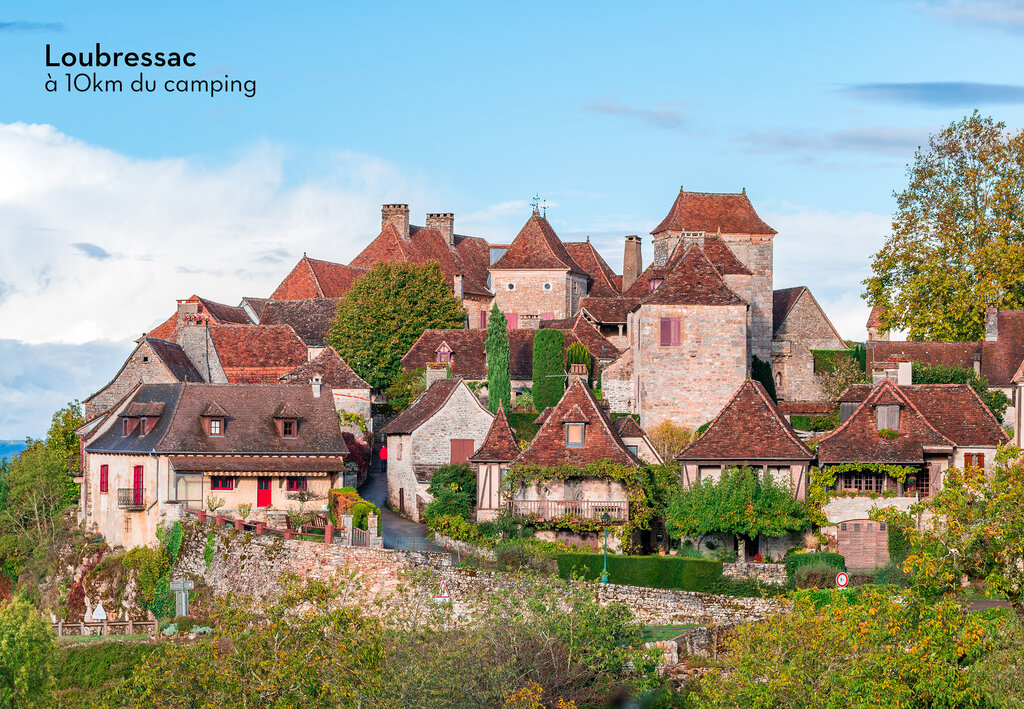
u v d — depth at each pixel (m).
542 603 39.72
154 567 54.62
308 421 59.94
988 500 36.19
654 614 46.06
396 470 63.38
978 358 71.19
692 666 40.19
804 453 53.12
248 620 33.97
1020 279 72.62
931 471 53.47
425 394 66.25
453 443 61.81
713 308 66.69
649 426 66.44
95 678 45.19
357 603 47.88
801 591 42.91
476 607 43.31
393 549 50.81
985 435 54.12
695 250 68.25
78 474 64.25
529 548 50.81
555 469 53.53
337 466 58.50
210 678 31.67
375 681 33.00
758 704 33.44
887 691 31.77
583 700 37.44
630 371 70.12
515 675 36.75
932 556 35.59
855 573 48.38
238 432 58.62
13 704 42.66
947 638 32.66
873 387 58.91
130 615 54.75
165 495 56.41
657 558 49.09
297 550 50.41
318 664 32.34
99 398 69.81
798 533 52.91
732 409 55.03
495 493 56.19
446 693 35.03
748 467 53.41
